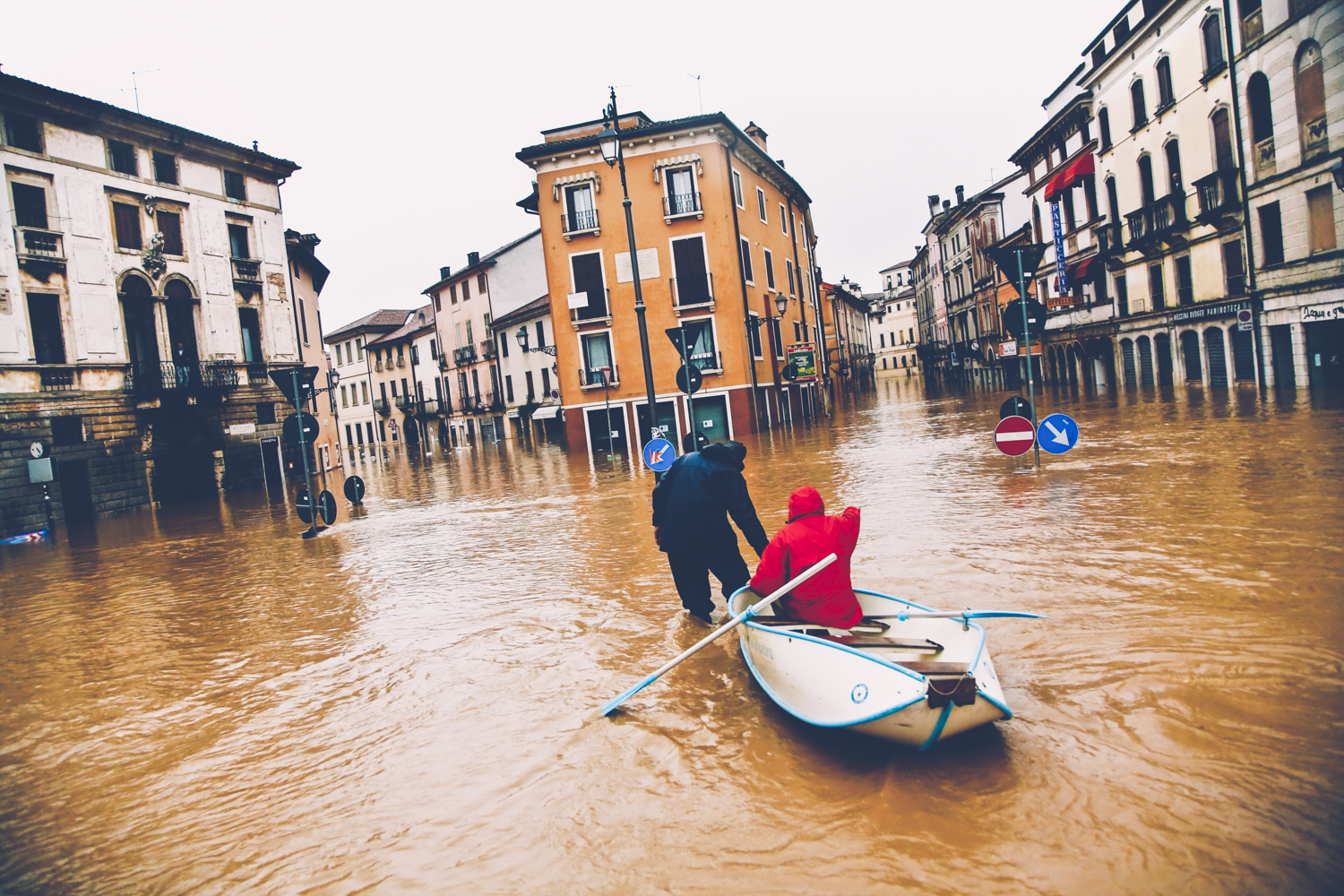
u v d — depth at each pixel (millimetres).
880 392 64688
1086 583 6773
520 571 10188
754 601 5598
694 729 4828
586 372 33844
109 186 26672
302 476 34469
